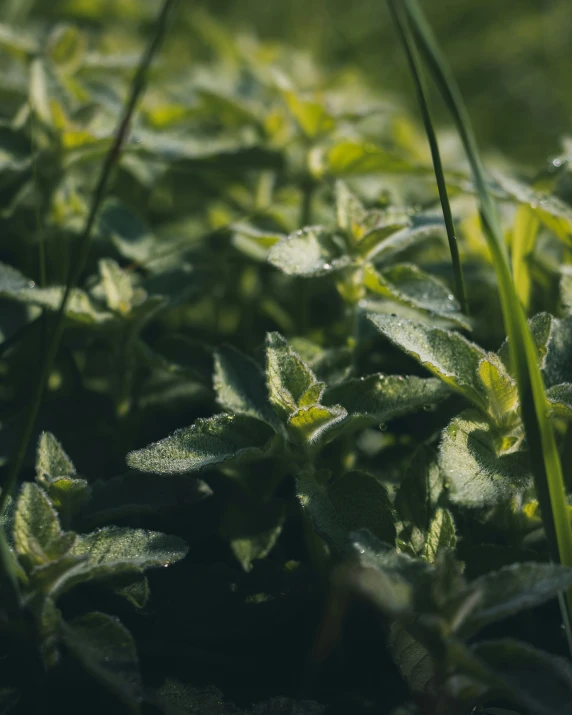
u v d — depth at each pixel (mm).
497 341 456
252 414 393
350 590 365
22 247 478
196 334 469
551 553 363
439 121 841
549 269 454
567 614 363
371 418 379
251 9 904
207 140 512
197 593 385
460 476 367
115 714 369
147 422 429
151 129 507
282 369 383
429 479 389
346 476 379
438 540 380
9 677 368
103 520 384
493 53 902
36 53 502
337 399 389
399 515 385
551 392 382
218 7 896
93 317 417
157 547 370
